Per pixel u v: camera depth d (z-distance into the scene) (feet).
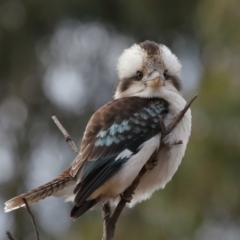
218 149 45.03
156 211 46.62
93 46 67.77
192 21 68.03
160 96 32.07
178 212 45.91
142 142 30.53
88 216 55.36
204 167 45.21
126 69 33.47
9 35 66.80
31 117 66.59
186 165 45.34
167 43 69.21
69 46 67.62
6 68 66.69
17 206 31.91
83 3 66.49
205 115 45.34
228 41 47.09
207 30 48.39
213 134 45.03
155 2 68.03
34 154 65.82
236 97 44.80
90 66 67.62
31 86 66.95
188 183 45.52
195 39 67.82
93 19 67.77
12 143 66.03
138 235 49.80
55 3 66.59
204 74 48.11
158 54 33.27
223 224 46.42
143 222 49.98
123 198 29.53
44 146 66.03
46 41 67.67
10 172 65.00
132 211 50.72
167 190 46.09
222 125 44.96
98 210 55.36
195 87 47.50
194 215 45.83
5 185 64.39
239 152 44.91
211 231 46.34
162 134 28.86
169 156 31.07
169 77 33.35
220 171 45.09
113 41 68.39
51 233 60.23
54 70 67.46
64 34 67.72
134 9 67.46
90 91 67.15
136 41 68.74
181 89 33.81
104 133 30.73
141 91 32.76
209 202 45.73
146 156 30.42
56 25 67.46
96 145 30.58
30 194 31.78
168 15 68.64
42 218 60.85
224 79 45.68
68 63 67.62
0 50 66.49
